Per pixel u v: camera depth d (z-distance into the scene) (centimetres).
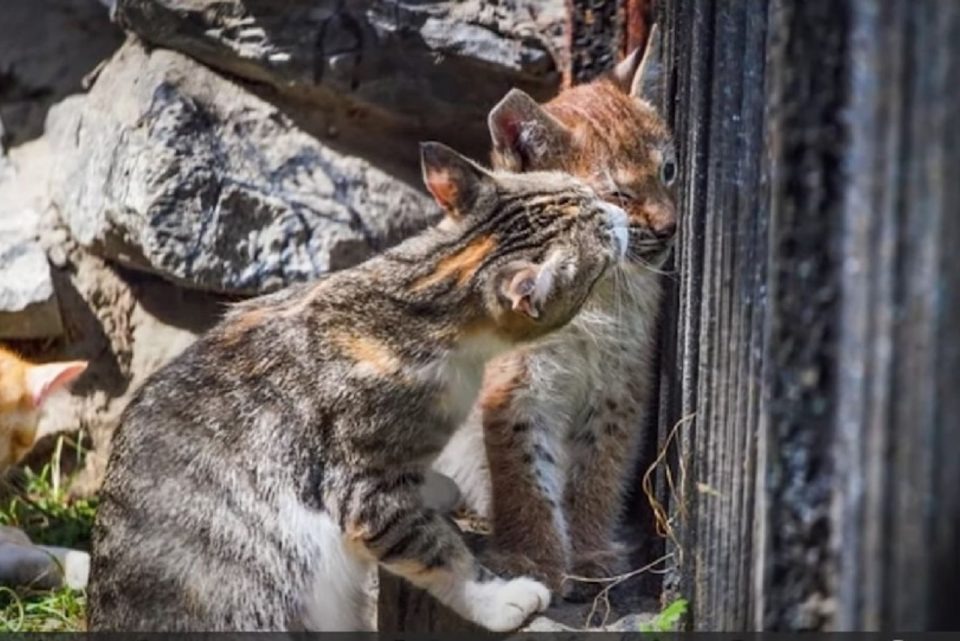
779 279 643
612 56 1473
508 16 1521
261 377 1111
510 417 1205
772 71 681
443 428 1092
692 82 1137
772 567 652
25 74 1705
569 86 1486
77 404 1606
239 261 1509
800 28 614
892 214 554
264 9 1527
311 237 1516
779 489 646
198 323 1577
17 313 1574
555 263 1037
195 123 1528
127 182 1518
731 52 955
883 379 558
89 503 1563
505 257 1059
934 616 535
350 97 1542
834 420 598
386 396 1066
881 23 560
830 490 603
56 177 1642
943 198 530
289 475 1084
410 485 1088
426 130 1577
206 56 1557
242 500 1092
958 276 526
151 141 1514
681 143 1223
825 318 604
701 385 1021
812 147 611
